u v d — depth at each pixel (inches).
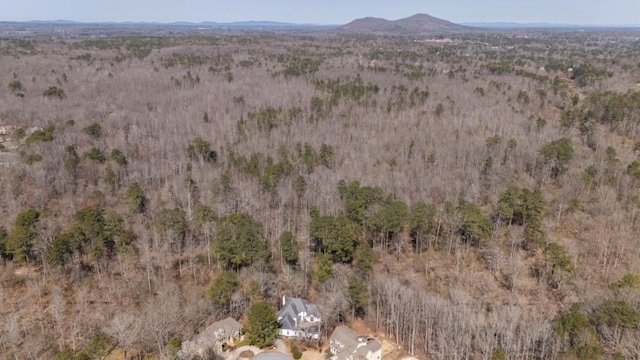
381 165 3582.7
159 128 4328.3
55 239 2327.8
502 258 2618.1
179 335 2062.0
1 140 4121.6
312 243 2645.2
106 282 2378.2
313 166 3543.3
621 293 2041.1
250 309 2092.8
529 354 1894.7
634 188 3058.6
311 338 2124.8
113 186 3225.9
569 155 3329.2
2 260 2407.7
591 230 2763.3
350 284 2240.4
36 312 2144.4
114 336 1958.7
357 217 2768.2
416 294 2236.7
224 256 2428.6
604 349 1793.8
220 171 3513.8
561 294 2315.5
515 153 3715.6
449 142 3964.1
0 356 1891.0
